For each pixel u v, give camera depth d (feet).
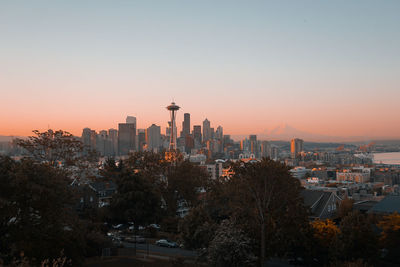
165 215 238.68
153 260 148.56
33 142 186.09
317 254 150.41
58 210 118.83
